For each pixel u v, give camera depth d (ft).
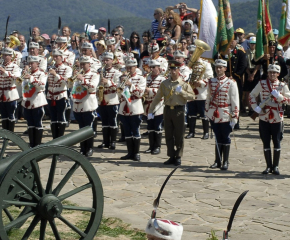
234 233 40.32
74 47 86.12
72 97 63.67
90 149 63.62
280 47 81.00
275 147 55.36
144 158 62.54
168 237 24.99
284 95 55.01
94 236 35.70
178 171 56.85
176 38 84.07
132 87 60.70
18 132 77.51
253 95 55.93
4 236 32.45
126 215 43.60
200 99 71.41
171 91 57.93
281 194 49.14
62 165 59.00
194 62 60.34
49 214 33.83
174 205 46.39
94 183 35.09
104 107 66.23
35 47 70.23
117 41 81.61
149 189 50.65
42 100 66.85
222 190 50.29
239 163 60.08
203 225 41.86
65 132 76.23
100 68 68.33
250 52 88.94
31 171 34.24
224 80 57.26
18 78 65.92
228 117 56.90
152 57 70.28
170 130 59.11
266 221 42.70
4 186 32.24
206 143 70.18
